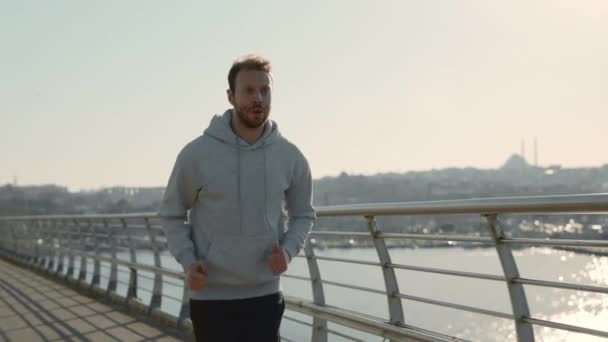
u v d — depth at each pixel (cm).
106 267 1294
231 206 338
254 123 336
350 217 532
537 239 366
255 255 340
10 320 1007
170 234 345
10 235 2580
